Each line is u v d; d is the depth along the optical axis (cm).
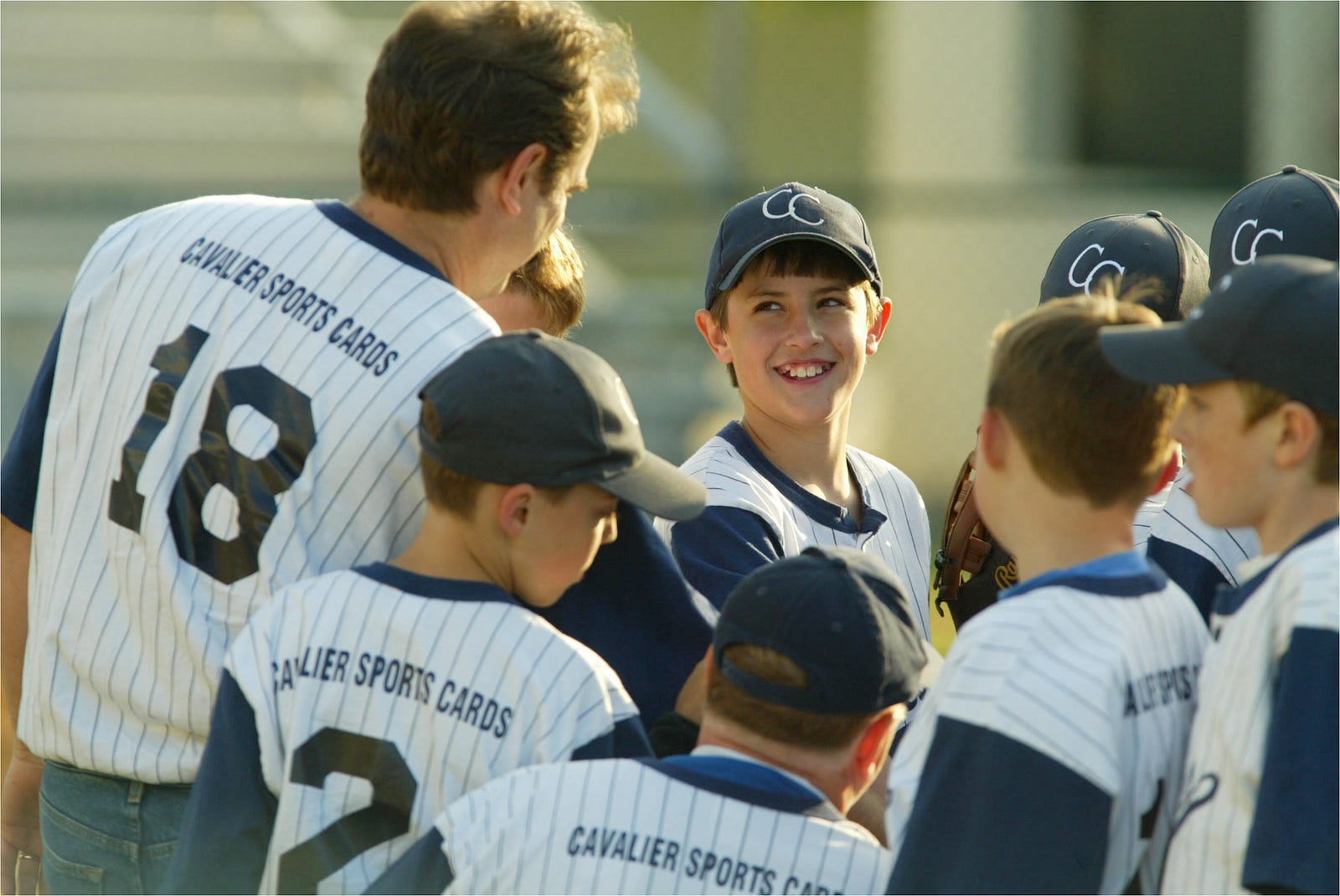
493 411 672
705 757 672
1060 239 3300
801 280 944
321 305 730
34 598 797
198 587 728
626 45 1040
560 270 980
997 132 3362
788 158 4112
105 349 773
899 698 670
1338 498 617
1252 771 588
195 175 3397
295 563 716
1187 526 837
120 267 788
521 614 691
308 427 714
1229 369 614
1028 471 664
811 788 668
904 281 3416
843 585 668
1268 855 564
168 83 3681
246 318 735
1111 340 645
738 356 969
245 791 681
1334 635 572
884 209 3084
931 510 3042
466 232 762
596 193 2892
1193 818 611
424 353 720
